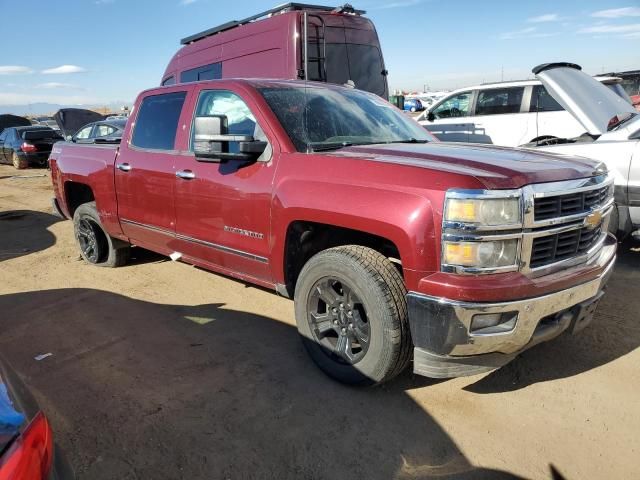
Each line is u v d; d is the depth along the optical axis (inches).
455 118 406.3
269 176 142.1
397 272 121.3
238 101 157.5
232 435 115.0
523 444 110.7
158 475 103.7
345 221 122.0
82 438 114.9
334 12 336.2
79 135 526.9
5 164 805.9
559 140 260.5
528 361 144.7
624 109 239.3
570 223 117.6
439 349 111.0
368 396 129.0
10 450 59.8
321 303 138.3
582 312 121.9
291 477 102.5
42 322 177.9
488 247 106.0
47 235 313.4
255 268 152.8
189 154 169.9
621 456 106.5
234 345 157.2
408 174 114.8
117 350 155.4
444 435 114.0
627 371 138.0
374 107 177.9
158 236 189.0
